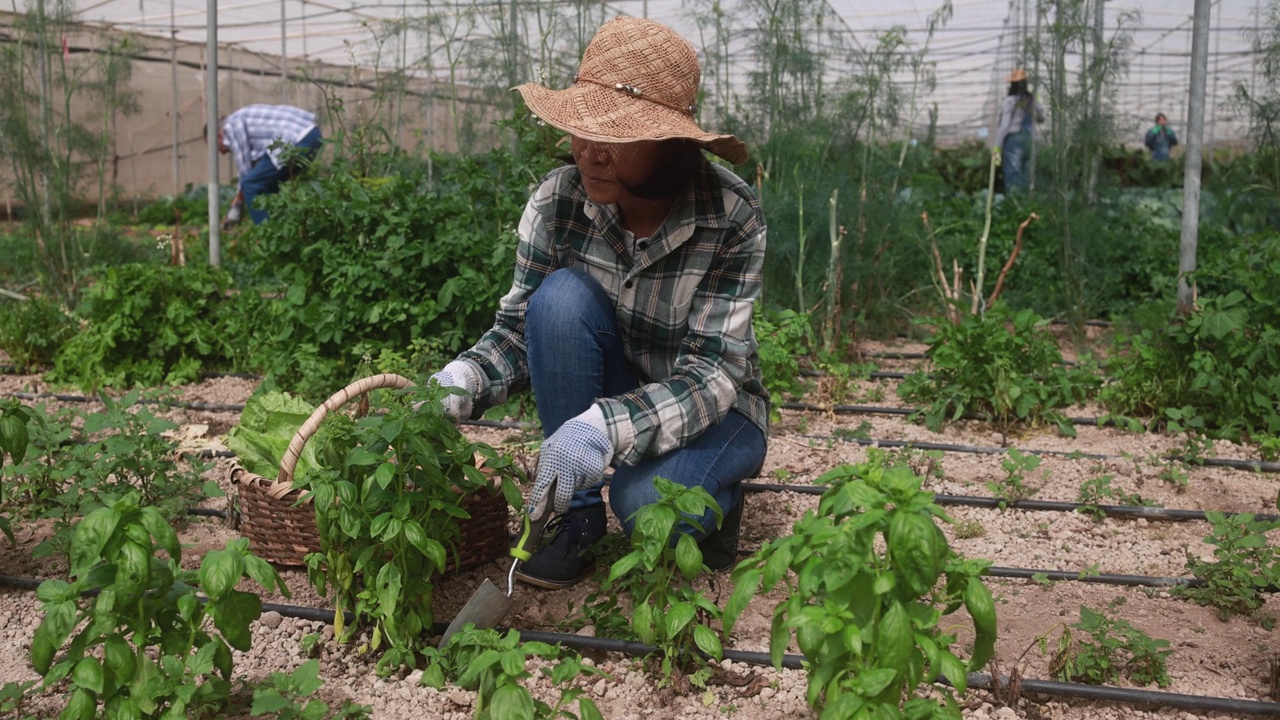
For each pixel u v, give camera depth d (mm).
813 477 4168
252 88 17391
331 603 2939
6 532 3070
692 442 2795
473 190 5258
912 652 1974
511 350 3053
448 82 9906
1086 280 7055
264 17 14000
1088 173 7242
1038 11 7168
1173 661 2715
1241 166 7555
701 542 3061
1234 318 4617
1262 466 4285
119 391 5395
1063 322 7426
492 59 7473
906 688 2342
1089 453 4516
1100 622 2629
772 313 5855
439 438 2586
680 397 2686
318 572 2666
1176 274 7562
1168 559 3410
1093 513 3775
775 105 6867
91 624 2125
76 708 2107
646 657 2615
